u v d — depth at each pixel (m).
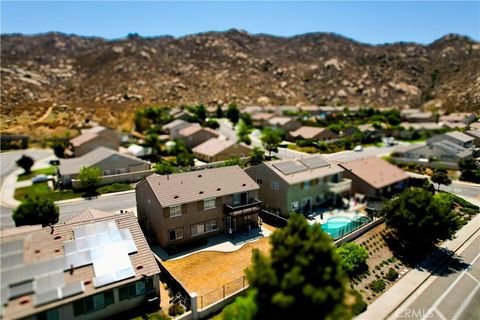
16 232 24.86
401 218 33.38
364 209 43.03
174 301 24.12
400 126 107.19
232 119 132.00
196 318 22.50
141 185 37.09
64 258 22.94
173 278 25.81
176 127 98.19
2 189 55.50
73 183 54.22
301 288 15.91
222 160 70.94
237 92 191.38
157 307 23.66
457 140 60.41
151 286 24.00
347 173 48.53
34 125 98.31
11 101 117.00
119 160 59.72
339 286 17.00
